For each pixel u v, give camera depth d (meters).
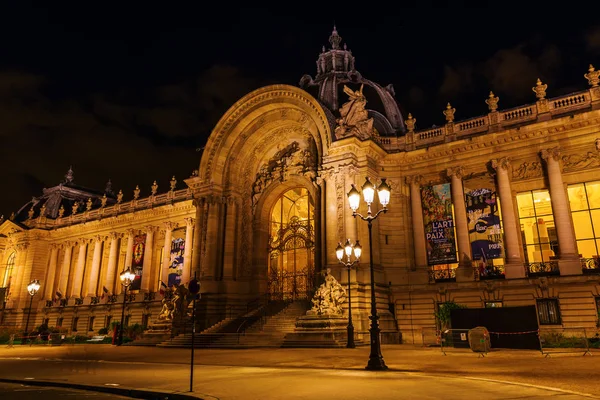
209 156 40.31
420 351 21.89
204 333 31.30
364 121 33.59
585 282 26.92
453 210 32.72
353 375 13.35
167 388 11.77
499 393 9.80
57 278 62.25
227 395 10.34
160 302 48.59
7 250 65.81
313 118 35.22
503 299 29.19
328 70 43.72
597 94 29.22
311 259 36.69
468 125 33.72
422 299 31.72
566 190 29.42
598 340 23.92
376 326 15.23
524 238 30.44
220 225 39.19
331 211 32.12
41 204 69.94
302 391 10.53
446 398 9.24
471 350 21.00
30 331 51.06
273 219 39.72
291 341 26.11
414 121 36.03
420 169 34.50
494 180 31.70
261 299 37.09
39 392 12.33
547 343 24.42
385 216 34.06
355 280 29.75
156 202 54.22
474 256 31.27
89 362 20.33
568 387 10.58
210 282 37.00
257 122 39.91
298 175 37.16
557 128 29.75
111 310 52.97
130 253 54.25
